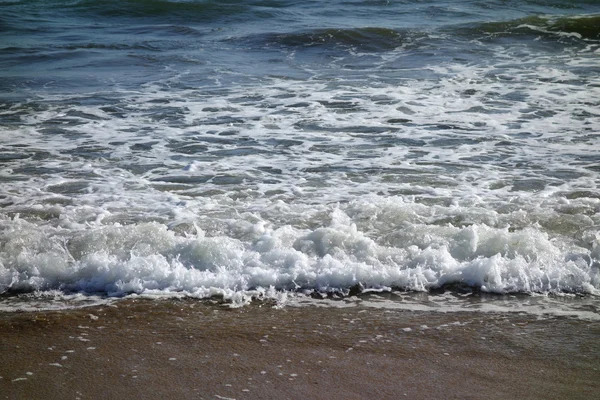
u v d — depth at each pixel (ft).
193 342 14.07
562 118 31.37
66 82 39.50
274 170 24.88
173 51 48.55
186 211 20.83
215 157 26.37
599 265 16.88
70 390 12.33
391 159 26.00
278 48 48.96
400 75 40.47
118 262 16.98
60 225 19.67
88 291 16.40
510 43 49.62
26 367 13.08
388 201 21.09
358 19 60.29
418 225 18.88
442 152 26.78
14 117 31.99
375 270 16.80
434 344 13.98
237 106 33.86
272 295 16.15
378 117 31.73
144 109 33.45
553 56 45.70
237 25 58.90
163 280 16.53
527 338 14.20
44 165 25.36
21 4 66.80
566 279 16.47
